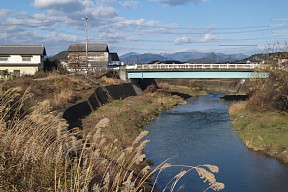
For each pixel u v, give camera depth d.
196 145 21.88
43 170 4.78
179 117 33.34
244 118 29.08
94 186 4.60
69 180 4.73
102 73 48.12
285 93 27.50
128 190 4.70
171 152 20.08
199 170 4.21
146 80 59.03
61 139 5.85
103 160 5.54
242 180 15.38
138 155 5.14
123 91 44.78
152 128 27.42
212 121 30.80
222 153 19.97
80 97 28.48
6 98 7.16
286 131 22.58
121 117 26.75
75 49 72.44
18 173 4.65
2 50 48.56
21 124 6.00
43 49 49.50
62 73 43.78
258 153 19.91
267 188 14.48
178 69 48.25
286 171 16.64
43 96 23.56
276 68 29.97
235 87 64.44
